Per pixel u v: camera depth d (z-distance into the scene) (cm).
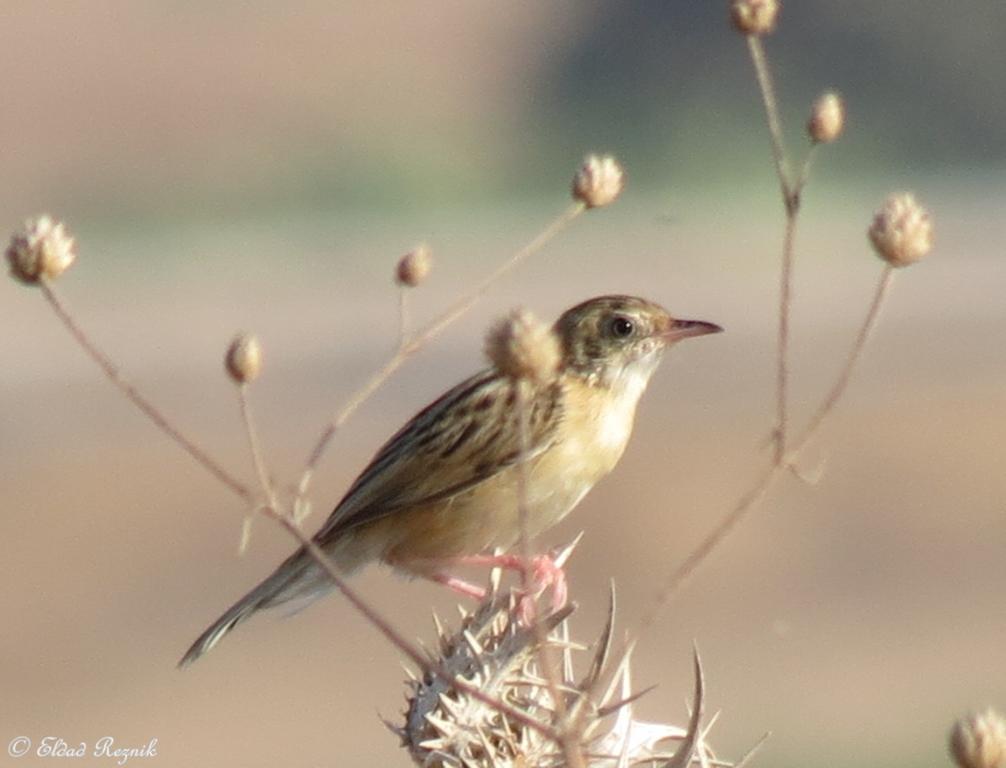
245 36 5919
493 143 5366
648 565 1881
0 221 4947
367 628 1797
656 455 2034
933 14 5072
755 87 5216
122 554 1922
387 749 1647
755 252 3509
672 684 1730
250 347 543
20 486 2003
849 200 4297
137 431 2194
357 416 2280
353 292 3275
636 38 5594
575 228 4056
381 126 5450
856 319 2627
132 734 1662
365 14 6059
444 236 4203
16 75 5553
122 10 6019
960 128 5003
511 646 560
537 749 554
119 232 4738
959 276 2967
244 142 5359
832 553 1931
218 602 1869
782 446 527
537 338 494
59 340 2833
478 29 5941
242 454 2112
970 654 1780
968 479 2045
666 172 5022
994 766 444
